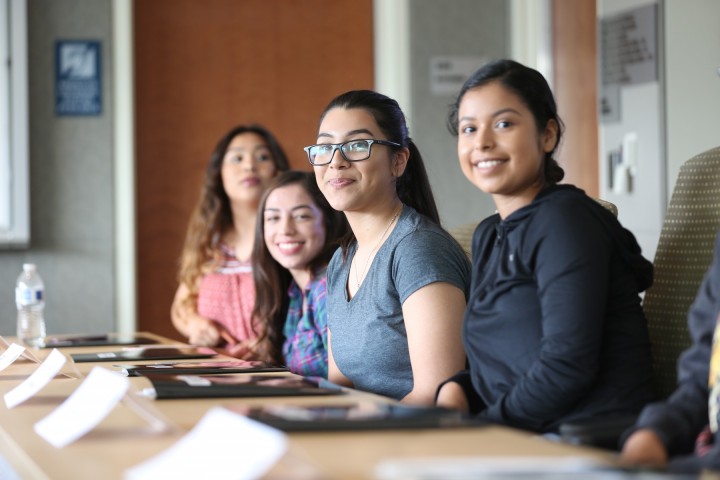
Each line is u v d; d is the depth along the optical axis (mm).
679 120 4543
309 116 6176
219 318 3830
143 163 5965
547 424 1897
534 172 2094
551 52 5820
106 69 5711
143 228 5965
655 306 2289
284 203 3125
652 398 1928
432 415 1510
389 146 2523
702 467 1364
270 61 6133
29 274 3998
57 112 5664
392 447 1319
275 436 1140
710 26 4359
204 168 6043
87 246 5703
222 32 6062
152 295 5973
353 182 2492
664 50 4629
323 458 1259
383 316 2447
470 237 3068
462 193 6145
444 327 2340
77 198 5695
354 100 2539
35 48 5629
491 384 2014
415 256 2402
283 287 3242
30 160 5633
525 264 1988
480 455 1255
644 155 4789
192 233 4027
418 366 2340
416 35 6117
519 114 2068
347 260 2607
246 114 6105
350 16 6199
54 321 5668
